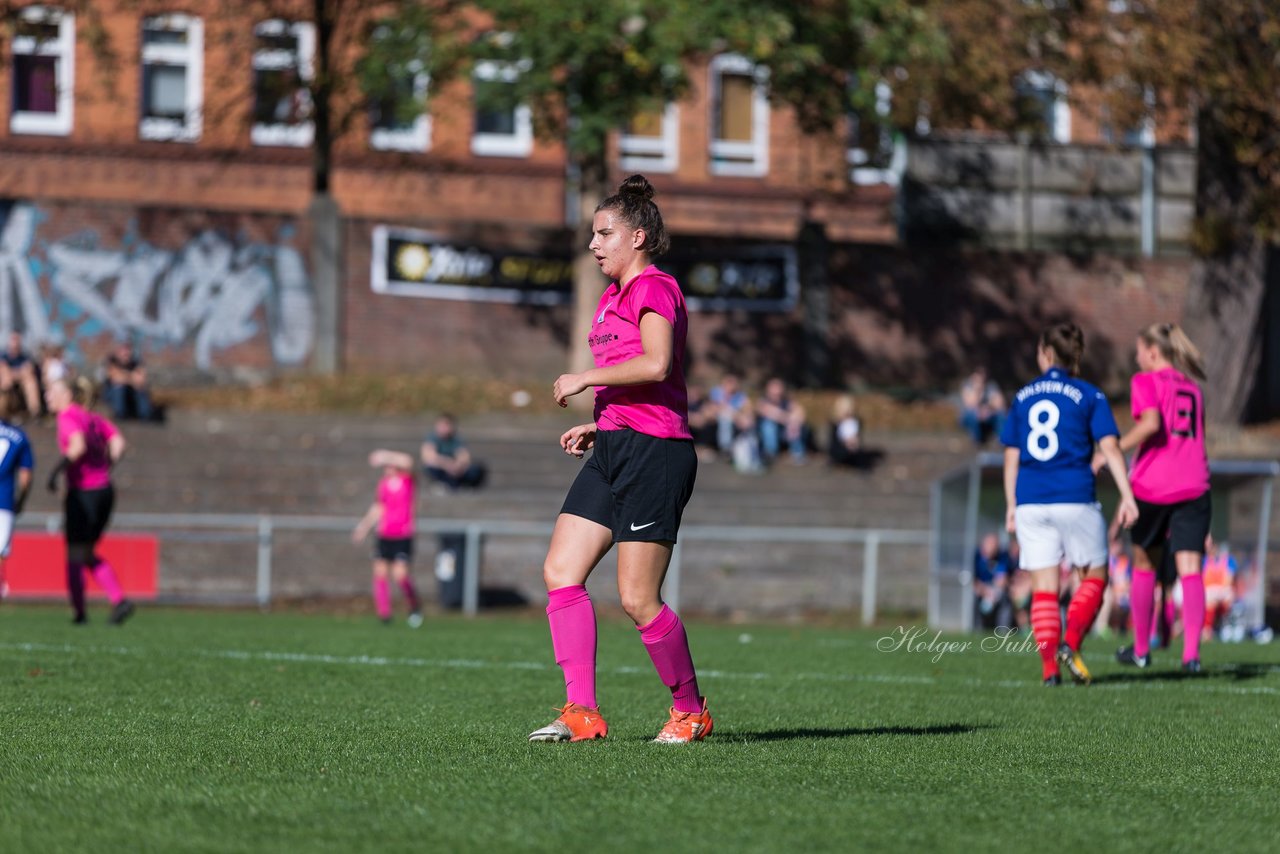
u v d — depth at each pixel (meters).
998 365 124.12
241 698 30.64
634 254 22.53
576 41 88.38
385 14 106.19
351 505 93.12
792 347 121.31
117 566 78.75
